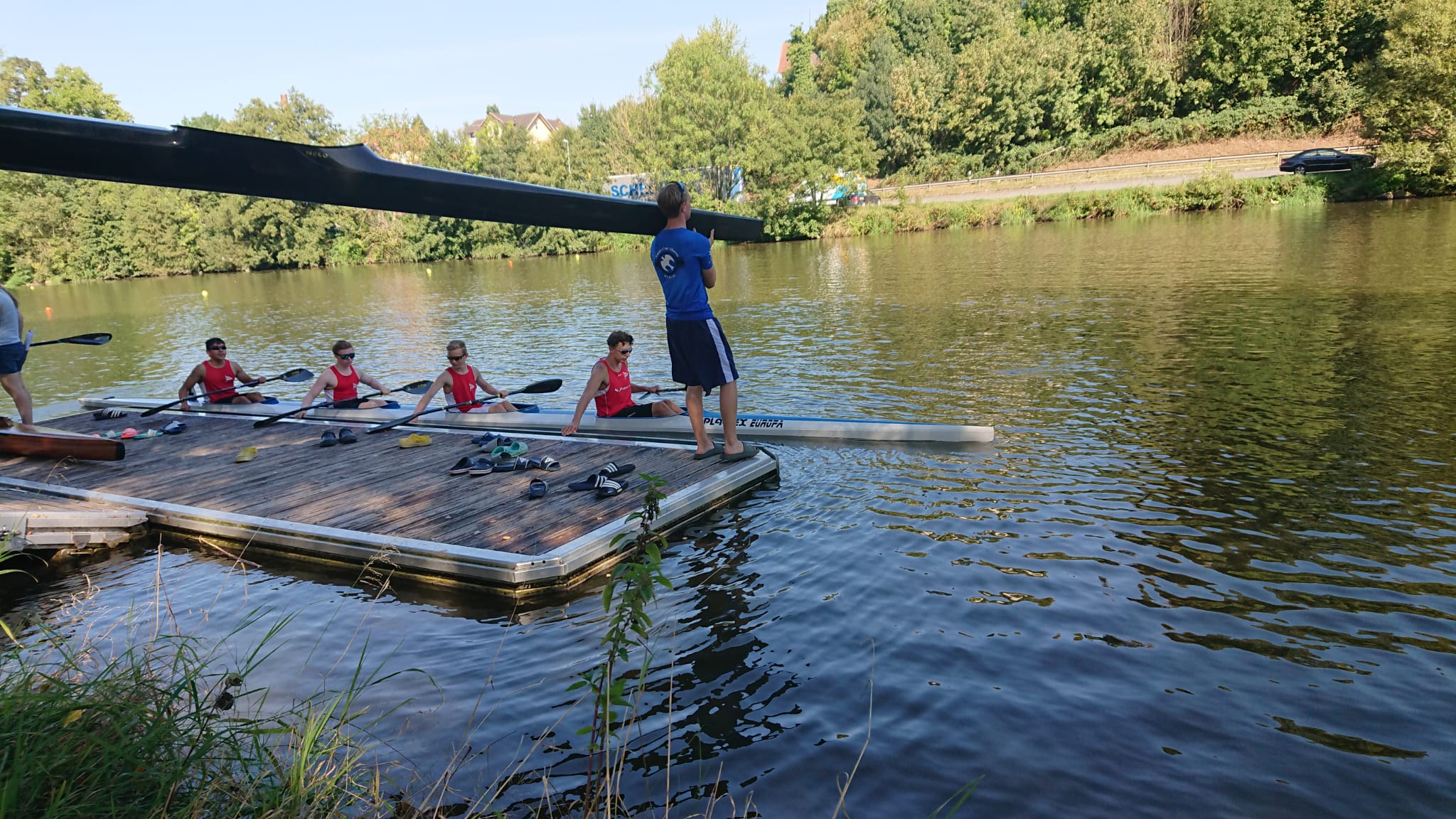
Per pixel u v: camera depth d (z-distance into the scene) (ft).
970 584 16.49
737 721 12.35
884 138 190.29
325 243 175.22
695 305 22.18
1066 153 172.24
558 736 12.09
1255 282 55.62
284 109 177.68
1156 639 14.11
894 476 23.50
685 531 20.49
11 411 44.55
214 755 10.20
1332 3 146.82
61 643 15.11
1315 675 12.83
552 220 9.75
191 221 170.60
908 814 10.22
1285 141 150.00
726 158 162.61
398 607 17.29
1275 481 21.11
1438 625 14.07
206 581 19.13
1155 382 32.24
